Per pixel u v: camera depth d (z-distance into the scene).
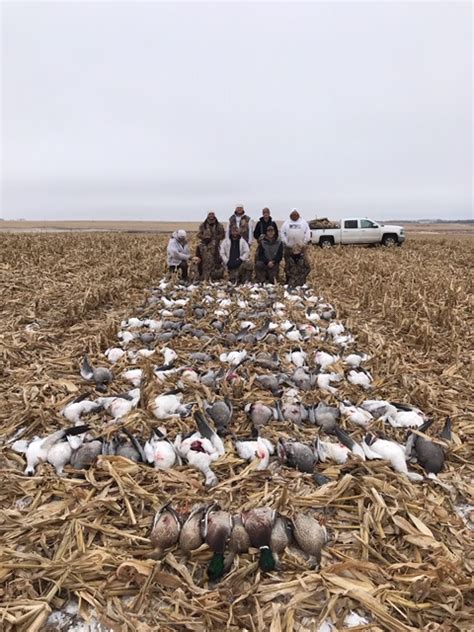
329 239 33.47
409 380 6.10
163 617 2.76
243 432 4.80
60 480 3.83
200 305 10.79
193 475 3.93
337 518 3.59
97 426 4.72
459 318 9.60
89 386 5.94
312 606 2.83
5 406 5.25
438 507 3.69
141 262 18.17
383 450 4.16
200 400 5.28
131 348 7.54
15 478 3.90
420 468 4.23
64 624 2.76
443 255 25.91
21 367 6.57
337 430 4.36
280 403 5.24
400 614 2.81
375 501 3.60
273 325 8.73
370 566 3.03
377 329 9.23
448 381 6.38
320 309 10.62
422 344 7.95
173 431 4.72
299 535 3.13
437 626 2.70
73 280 13.29
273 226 13.80
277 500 3.61
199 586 2.99
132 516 3.46
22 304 10.35
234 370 6.07
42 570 2.99
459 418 5.22
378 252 27.19
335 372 6.54
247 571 3.02
